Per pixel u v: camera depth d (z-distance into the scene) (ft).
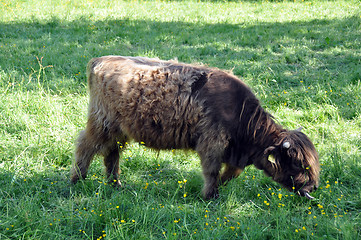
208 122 13.34
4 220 12.01
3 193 13.84
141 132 14.26
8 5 46.39
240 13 47.98
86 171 15.51
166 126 13.87
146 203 13.11
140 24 40.24
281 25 40.19
